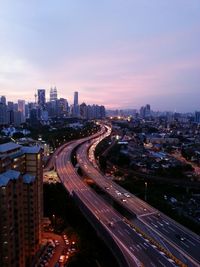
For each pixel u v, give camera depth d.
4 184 104.00
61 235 159.25
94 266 129.38
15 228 113.62
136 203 193.38
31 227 129.12
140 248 129.12
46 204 193.62
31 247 130.00
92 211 173.38
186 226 174.25
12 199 109.69
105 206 184.50
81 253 134.62
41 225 143.38
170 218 169.50
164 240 138.12
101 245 150.62
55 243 149.00
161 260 119.31
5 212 104.81
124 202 194.50
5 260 107.06
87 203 188.88
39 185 138.12
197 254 125.81
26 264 127.38
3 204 104.38
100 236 153.00
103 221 159.12
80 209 187.50
